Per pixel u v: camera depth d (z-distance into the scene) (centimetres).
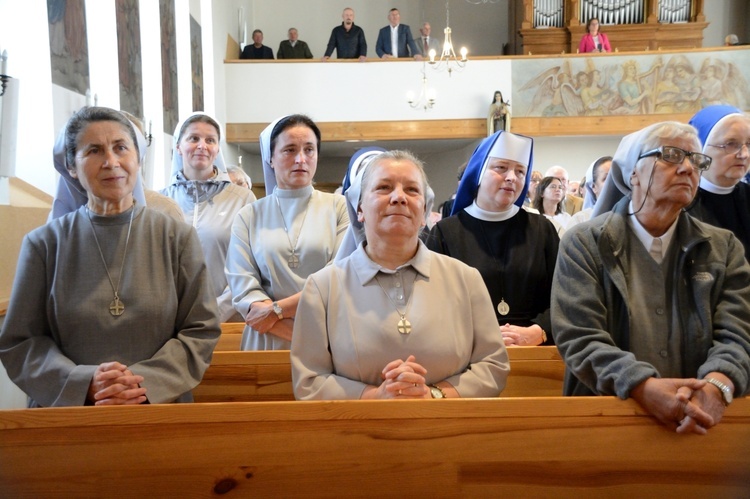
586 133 1145
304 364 175
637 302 171
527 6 1302
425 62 1142
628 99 1136
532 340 239
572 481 146
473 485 146
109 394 157
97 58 593
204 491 143
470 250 264
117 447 142
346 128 1146
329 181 1448
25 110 448
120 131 180
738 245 176
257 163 1359
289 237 262
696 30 1285
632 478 147
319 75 1141
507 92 1147
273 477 144
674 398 142
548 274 262
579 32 1290
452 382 169
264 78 1137
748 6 1369
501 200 261
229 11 1195
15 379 167
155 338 176
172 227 188
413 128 1148
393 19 1185
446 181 1379
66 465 142
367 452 144
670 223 176
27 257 175
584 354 163
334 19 1441
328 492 144
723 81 1117
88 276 174
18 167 443
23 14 448
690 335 167
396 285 176
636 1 1292
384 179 176
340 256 241
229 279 258
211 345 182
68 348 172
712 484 147
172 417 143
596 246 175
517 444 146
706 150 239
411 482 144
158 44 746
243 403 144
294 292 254
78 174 178
